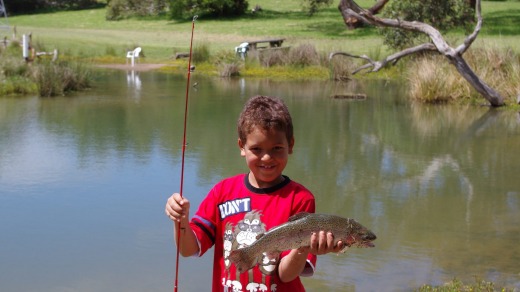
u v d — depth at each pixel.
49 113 9.58
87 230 4.80
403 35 15.66
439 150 7.42
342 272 4.08
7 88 11.52
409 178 6.25
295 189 2.06
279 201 2.04
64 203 5.39
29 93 11.62
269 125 2.00
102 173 6.26
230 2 27.17
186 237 2.04
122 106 10.30
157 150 7.21
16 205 5.35
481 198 5.63
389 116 9.59
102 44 20.77
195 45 20.20
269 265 2.01
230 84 13.40
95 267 4.16
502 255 4.35
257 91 12.27
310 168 6.57
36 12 32.75
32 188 5.79
